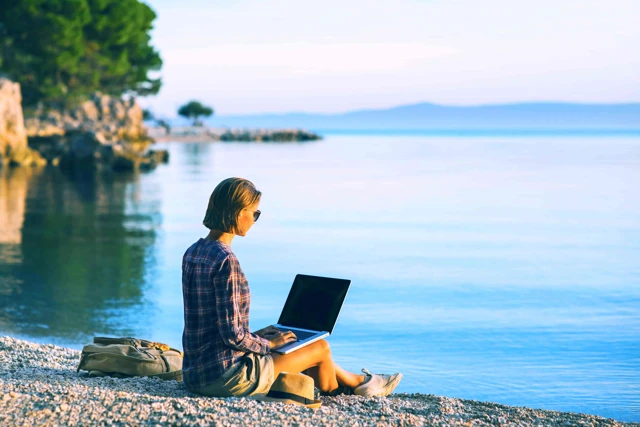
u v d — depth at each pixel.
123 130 74.62
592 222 30.88
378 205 37.66
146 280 17.06
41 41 58.97
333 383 5.62
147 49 71.62
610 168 71.69
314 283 5.70
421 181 54.62
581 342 12.00
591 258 21.42
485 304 15.11
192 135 163.62
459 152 117.25
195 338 4.95
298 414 4.70
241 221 4.89
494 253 22.39
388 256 21.64
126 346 5.98
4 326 12.49
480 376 10.09
